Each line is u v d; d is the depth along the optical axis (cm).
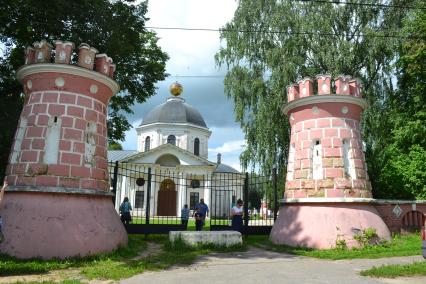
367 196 1402
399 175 1803
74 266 948
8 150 1584
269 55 2197
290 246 1350
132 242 1391
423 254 912
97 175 1163
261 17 2352
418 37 1877
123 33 1777
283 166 2247
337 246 1270
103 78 1206
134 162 4012
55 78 1143
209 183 4097
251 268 962
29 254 985
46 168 1076
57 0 1496
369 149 2139
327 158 1396
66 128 1120
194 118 4641
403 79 2088
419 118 1908
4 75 1753
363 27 2192
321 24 2177
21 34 1662
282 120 2206
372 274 853
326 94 1426
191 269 945
